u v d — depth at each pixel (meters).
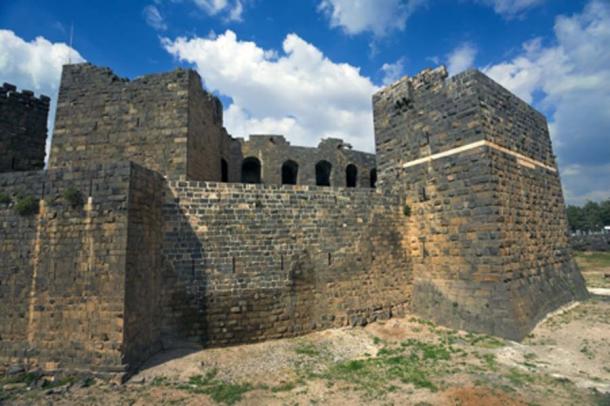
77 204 12.05
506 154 17.91
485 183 16.38
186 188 14.91
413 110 20.03
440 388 10.11
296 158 33.28
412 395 9.75
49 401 9.70
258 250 15.59
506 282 15.51
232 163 31.20
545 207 20.62
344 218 17.73
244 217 15.62
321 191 17.41
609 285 27.38
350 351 13.79
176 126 18.11
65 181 12.27
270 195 16.27
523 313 15.23
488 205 16.17
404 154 20.34
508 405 8.95
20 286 11.91
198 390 10.39
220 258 14.95
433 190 18.56
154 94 18.52
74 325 11.42
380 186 21.64
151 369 11.74
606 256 45.84
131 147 18.14
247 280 15.20
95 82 18.92
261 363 12.57
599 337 14.09
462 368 11.58
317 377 11.30
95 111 18.64
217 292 14.66
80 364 11.16
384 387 10.38
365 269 17.86
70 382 10.86
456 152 17.64
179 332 13.89
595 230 96.44
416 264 19.16
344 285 17.19
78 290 11.58
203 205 15.05
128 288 11.57
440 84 18.75
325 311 16.55
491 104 17.80
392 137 21.16
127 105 18.53
